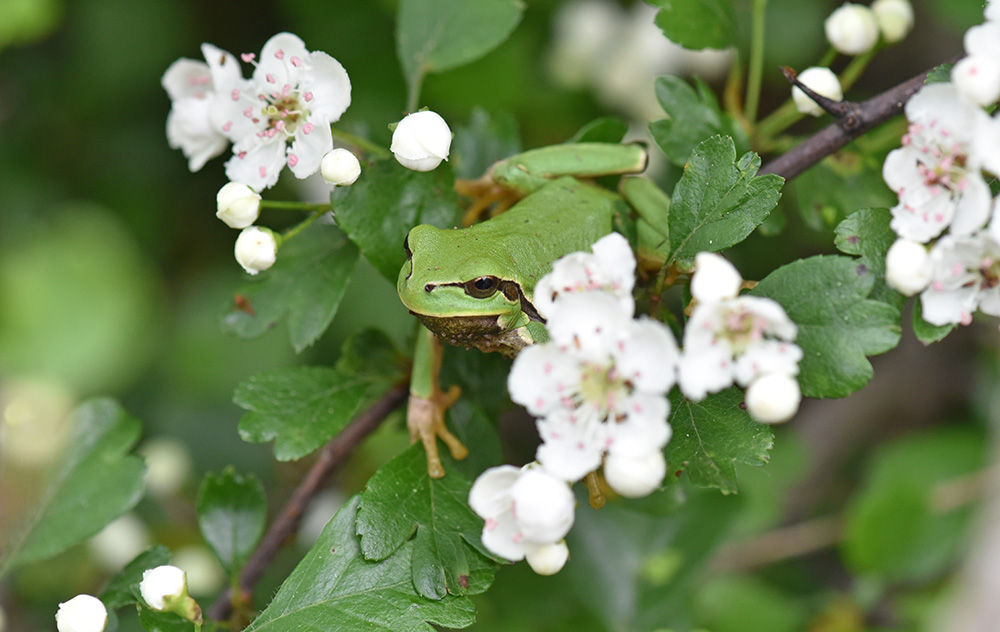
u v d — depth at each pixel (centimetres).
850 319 33
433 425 35
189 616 34
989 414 43
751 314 32
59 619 34
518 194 37
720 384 32
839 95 36
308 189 45
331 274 36
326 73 35
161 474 43
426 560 34
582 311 32
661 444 32
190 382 46
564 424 32
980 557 37
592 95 48
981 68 32
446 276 34
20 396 41
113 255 43
